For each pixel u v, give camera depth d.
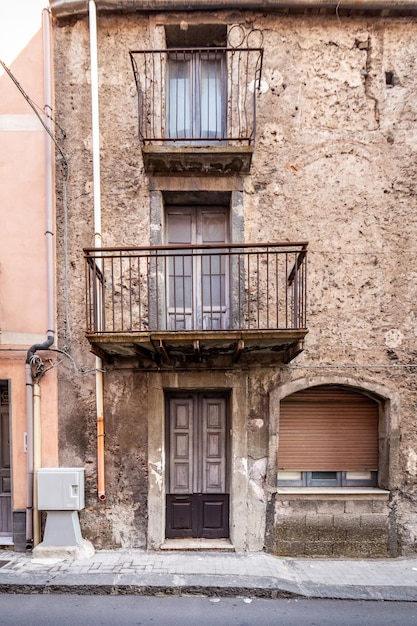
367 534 5.29
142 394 5.41
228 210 5.78
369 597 4.32
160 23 5.52
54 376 5.41
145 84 5.48
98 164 5.38
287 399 5.57
